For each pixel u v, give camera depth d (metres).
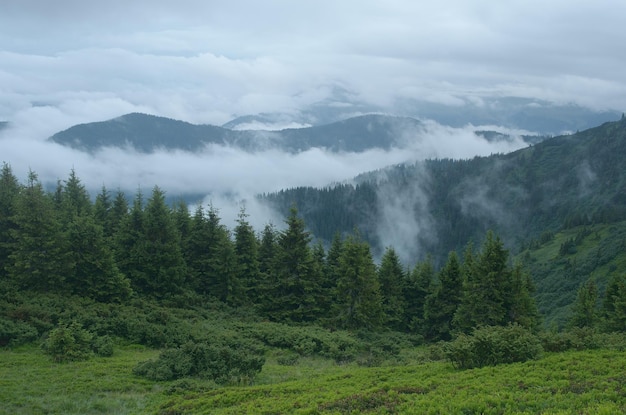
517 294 45.09
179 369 26.16
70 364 27.14
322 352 35.62
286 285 48.31
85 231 39.59
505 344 24.03
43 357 27.95
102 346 30.20
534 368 21.77
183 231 54.09
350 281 48.06
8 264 38.66
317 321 48.00
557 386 18.36
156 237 46.31
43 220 37.94
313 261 50.47
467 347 24.42
